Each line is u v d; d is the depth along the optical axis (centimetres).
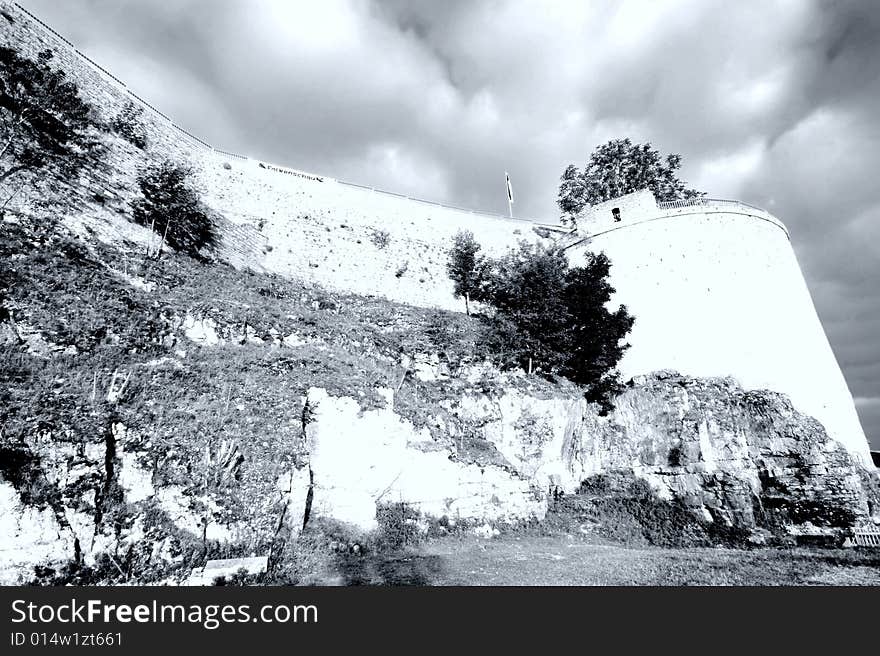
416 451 1592
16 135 1522
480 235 3397
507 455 1962
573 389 2383
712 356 2541
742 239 2820
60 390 1021
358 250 2847
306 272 2588
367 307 2500
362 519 1355
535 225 3641
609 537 1783
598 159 4122
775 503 1927
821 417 2462
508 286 2539
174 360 1350
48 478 860
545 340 2398
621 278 2950
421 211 3297
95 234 1614
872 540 1723
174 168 2141
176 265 1842
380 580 1112
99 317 1286
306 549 1155
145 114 2270
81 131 1816
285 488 1183
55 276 1309
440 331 2369
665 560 1519
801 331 2672
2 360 1001
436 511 1545
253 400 1334
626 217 3109
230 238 2320
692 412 2188
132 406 1116
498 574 1236
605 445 2302
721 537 1808
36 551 795
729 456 2039
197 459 1093
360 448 1463
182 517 985
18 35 1716
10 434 858
